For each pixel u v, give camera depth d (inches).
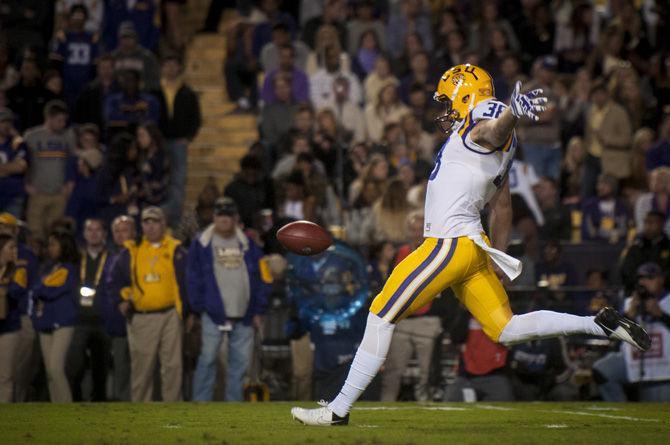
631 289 1315.2
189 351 1285.7
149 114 1742.1
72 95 1993.1
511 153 721.0
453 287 727.7
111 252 1339.8
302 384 1290.6
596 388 1247.5
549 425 754.8
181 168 1761.8
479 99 719.7
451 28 2092.8
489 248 693.3
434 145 1843.0
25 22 2166.6
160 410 899.4
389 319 709.3
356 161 1772.9
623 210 1699.1
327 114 1824.6
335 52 1959.9
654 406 964.0
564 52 2138.3
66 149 1680.6
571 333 697.6
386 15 2167.8
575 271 1518.2
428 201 719.7
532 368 1226.6
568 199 1827.0
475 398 1206.9
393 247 1373.0
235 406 952.9
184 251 1267.2
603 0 2379.4
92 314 1306.6
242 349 1239.5
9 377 1210.6
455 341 1225.4
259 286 1255.5
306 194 1529.3
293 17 2202.3
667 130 1813.5
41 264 1414.9
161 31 2178.9
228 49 2105.1
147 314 1240.8
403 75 2054.6
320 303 1274.6
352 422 775.1
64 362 1255.5
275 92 1910.7
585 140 1904.5
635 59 2121.1
